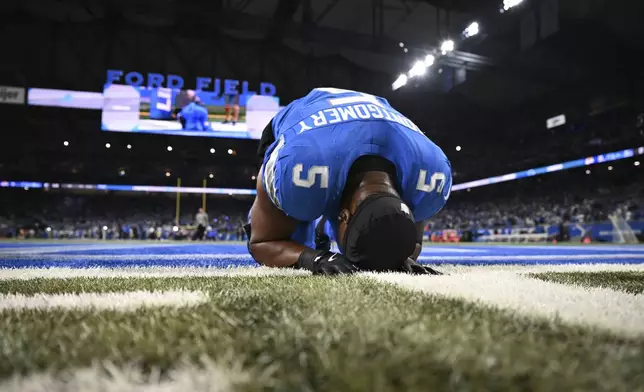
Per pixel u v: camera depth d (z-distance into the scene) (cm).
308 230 242
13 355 52
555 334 64
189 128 2359
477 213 3167
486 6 1831
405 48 1934
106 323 68
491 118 2889
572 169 2777
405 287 117
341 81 2670
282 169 177
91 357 51
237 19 1741
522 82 2405
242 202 3459
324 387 41
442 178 200
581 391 41
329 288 115
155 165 3169
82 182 2967
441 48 1927
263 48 2558
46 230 2759
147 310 81
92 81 2361
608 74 2103
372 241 159
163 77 2400
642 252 631
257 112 2456
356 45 1877
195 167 3231
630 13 1656
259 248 214
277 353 52
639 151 2111
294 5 1898
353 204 173
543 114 2608
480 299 96
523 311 81
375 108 197
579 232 1830
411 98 2847
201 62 2486
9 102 2238
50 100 2255
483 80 2511
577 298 101
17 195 3064
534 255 508
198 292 106
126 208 3288
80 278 157
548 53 1977
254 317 74
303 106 206
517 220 2633
